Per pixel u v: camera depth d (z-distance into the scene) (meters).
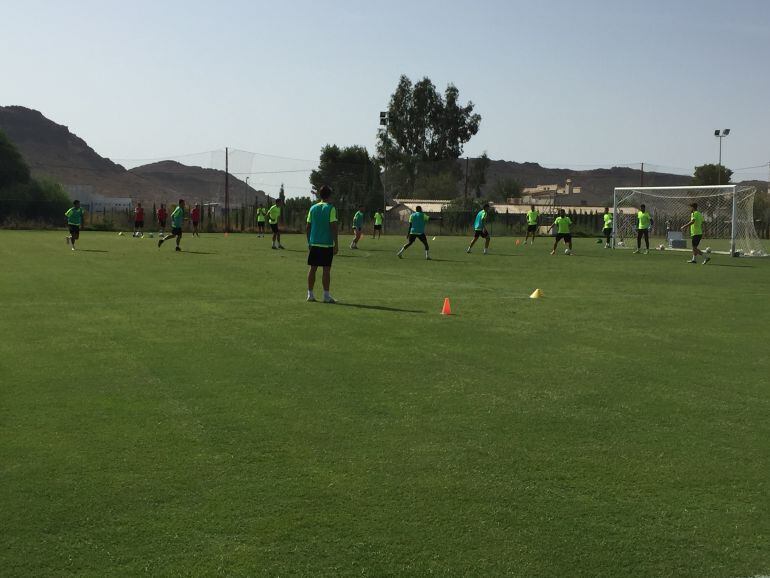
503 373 7.74
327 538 3.88
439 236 52.91
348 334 9.91
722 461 5.14
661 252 34.25
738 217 34.59
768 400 6.79
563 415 6.21
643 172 72.81
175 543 3.80
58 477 4.66
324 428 5.75
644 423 6.02
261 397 6.61
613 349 9.19
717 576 3.55
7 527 3.97
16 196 55.91
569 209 69.69
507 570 3.57
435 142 81.44
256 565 3.59
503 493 4.52
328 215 12.95
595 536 3.95
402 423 5.91
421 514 4.19
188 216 52.50
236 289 14.93
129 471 4.77
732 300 14.57
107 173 143.88
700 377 7.69
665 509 4.31
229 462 4.97
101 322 10.60
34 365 7.74
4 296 13.41
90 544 3.79
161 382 7.09
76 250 27.02
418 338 9.70
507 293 15.24
